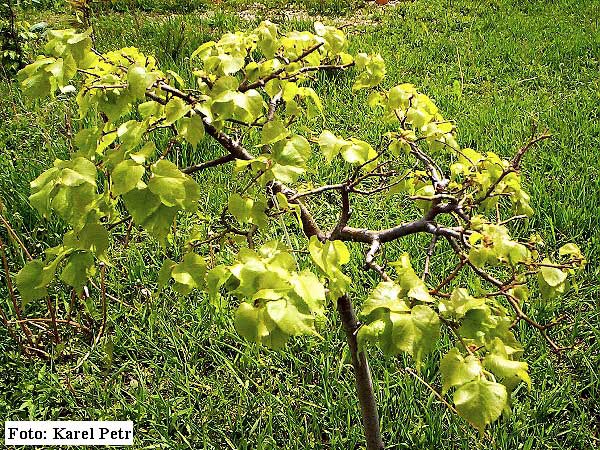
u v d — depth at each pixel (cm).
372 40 721
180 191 119
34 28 589
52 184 128
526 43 714
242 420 251
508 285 146
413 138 198
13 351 284
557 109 528
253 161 139
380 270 156
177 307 302
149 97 149
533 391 255
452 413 243
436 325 117
